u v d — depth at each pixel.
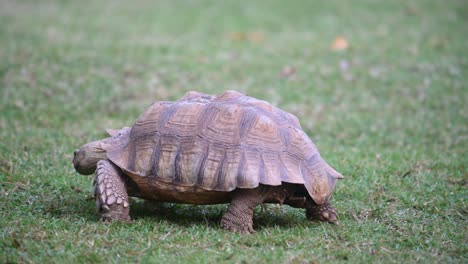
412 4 26.11
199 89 15.55
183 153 7.17
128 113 13.77
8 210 7.86
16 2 27.62
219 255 6.62
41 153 10.49
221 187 6.96
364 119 13.71
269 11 25.81
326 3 26.98
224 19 24.44
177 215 8.12
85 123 12.84
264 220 8.02
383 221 8.05
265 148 7.11
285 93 15.44
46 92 14.56
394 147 11.80
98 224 7.39
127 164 7.37
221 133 7.17
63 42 19.31
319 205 7.70
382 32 21.88
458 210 8.45
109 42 19.73
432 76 16.78
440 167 10.34
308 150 7.38
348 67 17.61
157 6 27.09
